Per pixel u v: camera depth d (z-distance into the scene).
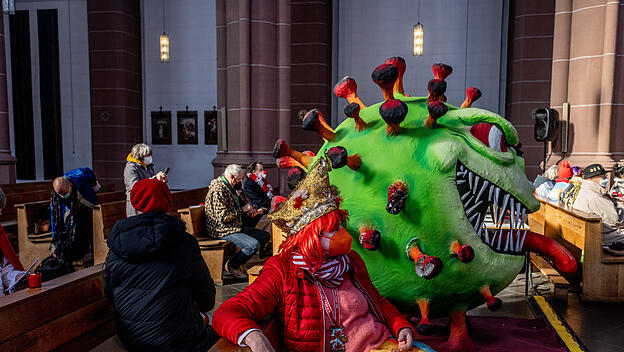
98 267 2.77
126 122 13.80
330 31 14.41
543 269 5.02
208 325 2.77
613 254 4.61
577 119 8.57
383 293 2.86
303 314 1.85
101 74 13.55
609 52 8.12
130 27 13.98
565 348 3.46
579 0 8.45
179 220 2.38
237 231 5.21
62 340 2.39
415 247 2.72
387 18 14.63
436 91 2.77
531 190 3.08
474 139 2.91
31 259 5.87
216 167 9.94
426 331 2.76
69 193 5.21
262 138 9.61
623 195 6.07
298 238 1.83
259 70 9.48
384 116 2.62
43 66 15.79
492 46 14.16
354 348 1.87
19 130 16.11
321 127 3.06
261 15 9.39
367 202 2.82
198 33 15.20
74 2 15.45
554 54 9.10
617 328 3.97
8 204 7.09
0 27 9.88
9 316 2.07
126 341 2.30
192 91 15.34
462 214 2.79
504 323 3.80
